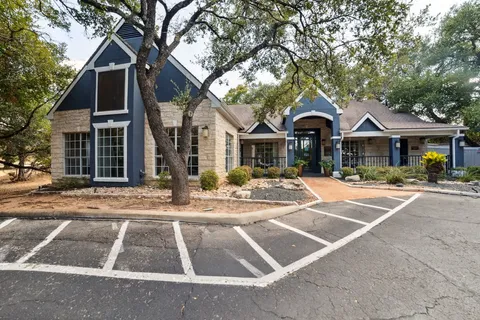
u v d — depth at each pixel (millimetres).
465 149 14086
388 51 6277
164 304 2271
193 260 3217
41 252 3479
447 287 2521
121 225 4680
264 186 9430
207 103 9359
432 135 12898
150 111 5789
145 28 5742
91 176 9367
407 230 4355
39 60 9672
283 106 9891
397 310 2148
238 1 7156
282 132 13375
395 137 12797
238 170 9797
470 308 2168
